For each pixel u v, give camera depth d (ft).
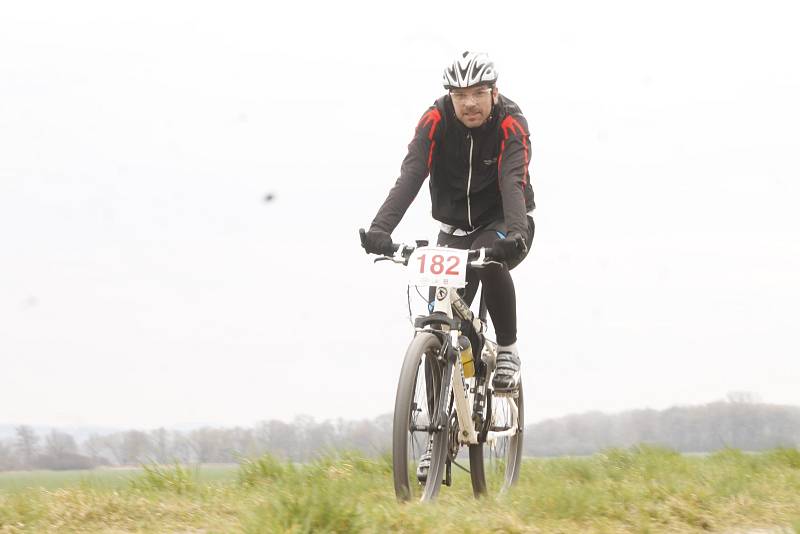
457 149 65.16
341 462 82.64
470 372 63.52
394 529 51.11
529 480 78.38
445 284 59.98
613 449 89.25
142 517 59.93
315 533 49.24
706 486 65.51
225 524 54.70
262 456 79.10
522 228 61.00
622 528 54.03
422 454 60.39
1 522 57.41
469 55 62.95
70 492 65.05
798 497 64.69
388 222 62.59
